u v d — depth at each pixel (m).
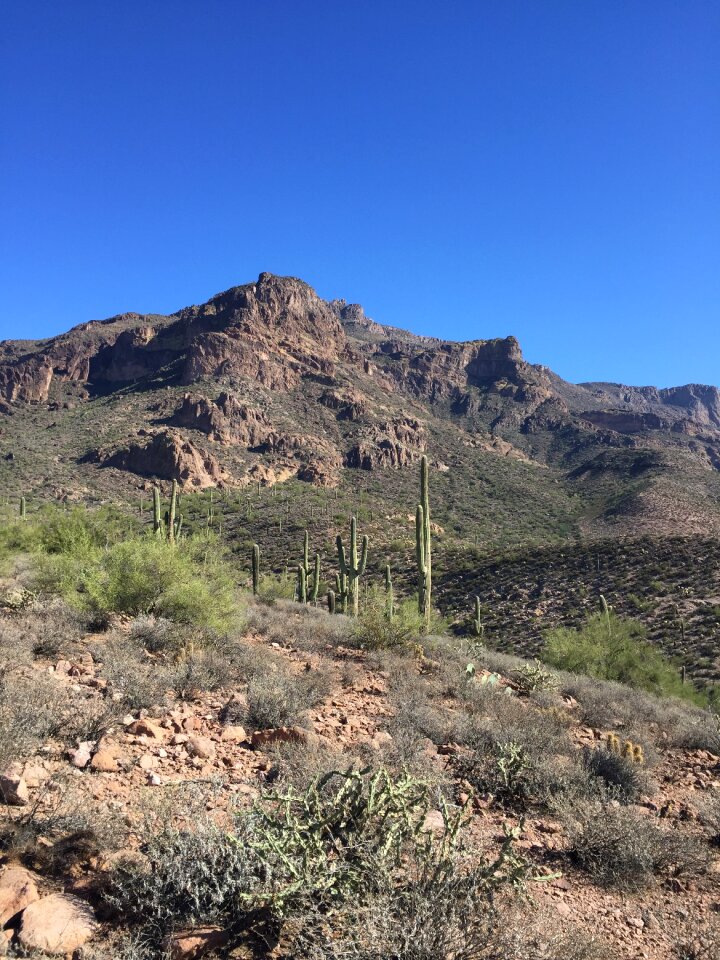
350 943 2.71
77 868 3.24
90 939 2.79
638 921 3.82
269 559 77.94
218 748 5.49
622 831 4.54
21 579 11.70
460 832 4.41
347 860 3.23
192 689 7.07
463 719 7.24
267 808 3.83
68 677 6.62
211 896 2.98
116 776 4.50
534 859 4.48
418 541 19.45
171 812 3.88
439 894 2.93
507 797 5.59
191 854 3.21
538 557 70.19
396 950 2.69
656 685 20.36
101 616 9.44
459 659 12.54
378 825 3.47
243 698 6.79
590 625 22.34
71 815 3.64
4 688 5.28
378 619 12.36
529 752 6.39
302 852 3.29
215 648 9.02
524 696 10.76
